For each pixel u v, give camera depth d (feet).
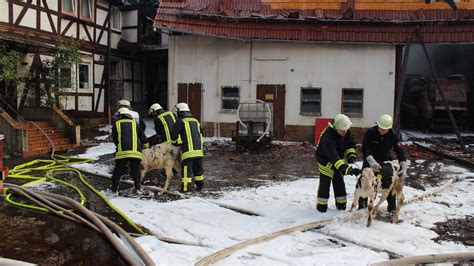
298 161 37.42
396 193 19.02
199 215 20.26
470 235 17.71
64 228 18.66
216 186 27.12
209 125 52.42
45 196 21.74
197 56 52.29
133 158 24.50
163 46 65.72
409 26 48.19
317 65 50.03
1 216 20.31
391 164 18.86
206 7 51.39
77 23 55.31
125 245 16.28
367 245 16.25
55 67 47.09
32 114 45.60
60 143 42.65
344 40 48.47
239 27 49.90
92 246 16.65
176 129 25.20
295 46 50.24
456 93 54.95
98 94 60.23
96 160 36.29
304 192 25.04
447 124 55.77
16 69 42.60
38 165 34.24
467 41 46.96
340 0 50.49
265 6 51.60
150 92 75.66
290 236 17.34
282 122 50.83
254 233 17.67
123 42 65.77
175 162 25.91
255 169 33.50
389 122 19.12
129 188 26.40
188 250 15.76
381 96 49.29
